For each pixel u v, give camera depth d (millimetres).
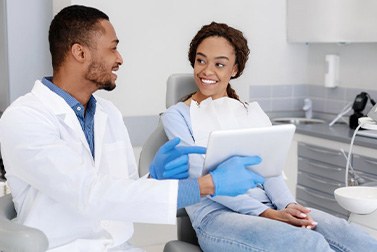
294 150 3631
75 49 1627
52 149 1498
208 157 1547
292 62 4090
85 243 1615
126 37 3307
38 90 1652
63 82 1675
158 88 3428
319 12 3680
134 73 3350
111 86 1714
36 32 2783
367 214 1843
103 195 1468
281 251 1687
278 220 1897
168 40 3428
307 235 1691
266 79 4000
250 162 1560
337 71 3939
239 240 1771
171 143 1620
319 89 4098
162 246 3332
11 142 1524
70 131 1644
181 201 1476
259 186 2141
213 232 1867
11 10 2705
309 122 3941
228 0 3654
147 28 3357
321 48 4059
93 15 1648
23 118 1541
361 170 3125
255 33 3881
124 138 1889
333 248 1812
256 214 1926
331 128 3574
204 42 2119
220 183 1487
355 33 3449
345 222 1875
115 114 1888
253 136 1569
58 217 1615
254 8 3832
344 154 3053
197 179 1501
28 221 1589
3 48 2762
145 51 3367
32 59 2789
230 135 1523
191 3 3482
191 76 2301
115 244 1740
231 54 2129
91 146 1748
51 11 2801
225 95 2232
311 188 3523
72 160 1498
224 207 1994
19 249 1357
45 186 1501
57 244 1620
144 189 1477
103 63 1655
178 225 2176
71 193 1473
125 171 1830
